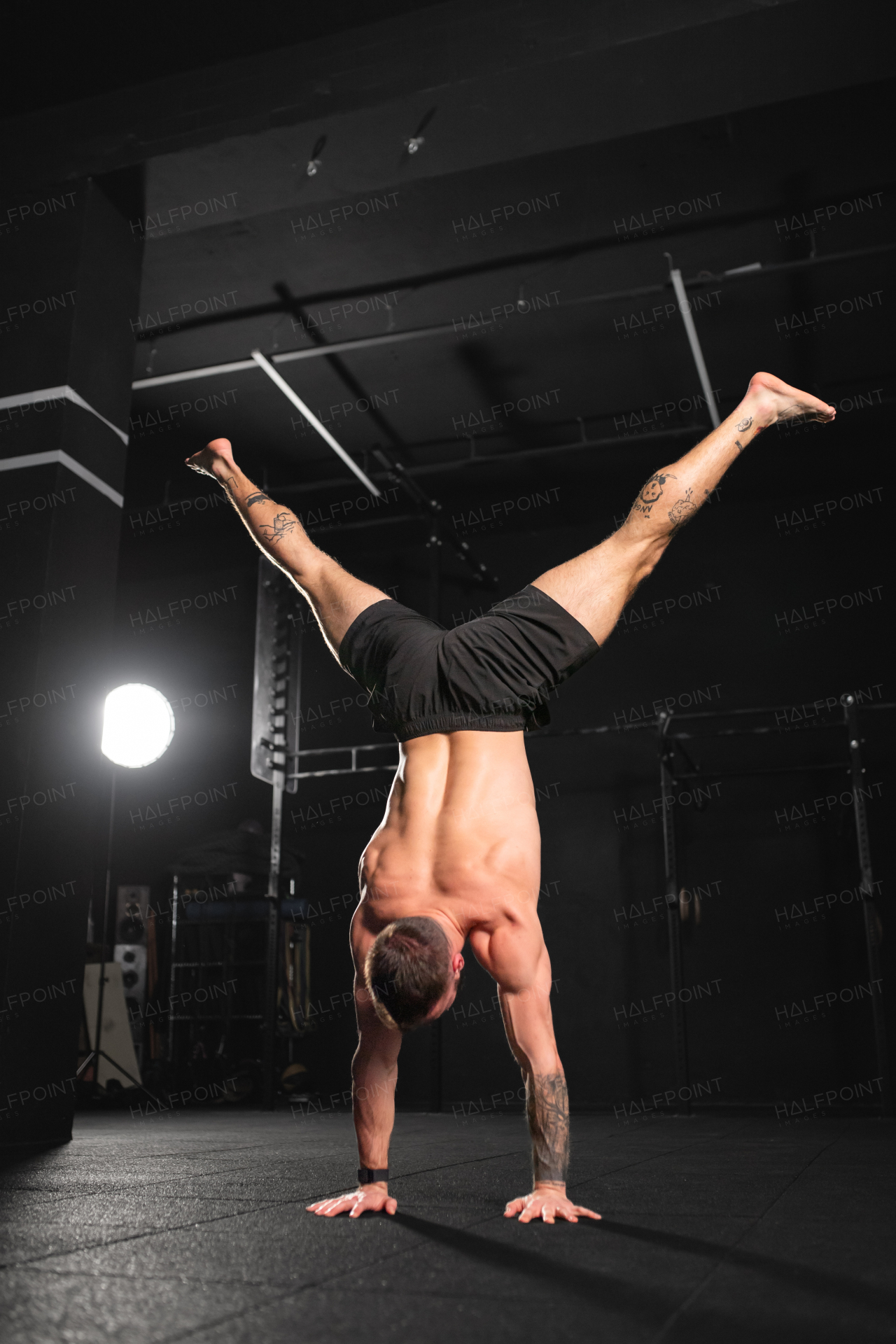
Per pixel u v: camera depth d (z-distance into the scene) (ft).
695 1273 5.21
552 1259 5.56
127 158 17.67
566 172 18.93
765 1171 10.55
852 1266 5.38
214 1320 4.31
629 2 15.69
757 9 14.97
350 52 17.01
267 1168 10.76
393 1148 13.61
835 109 17.49
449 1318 4.33
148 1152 13.05
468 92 16.28
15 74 17.92
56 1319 4.33
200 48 17.43
